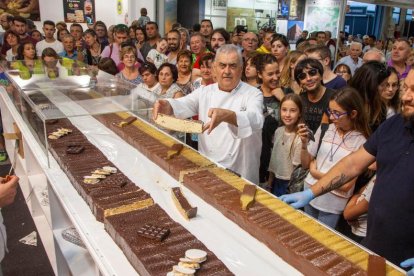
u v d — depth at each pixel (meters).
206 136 2.36
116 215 1.49
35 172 2.90
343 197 2.16
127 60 3.98
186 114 2.34
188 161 1.98
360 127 2.13
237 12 8.74
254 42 4.79
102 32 6.74
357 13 12.52
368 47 8.24
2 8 7.56
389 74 2.31
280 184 2.68
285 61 3.47
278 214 1.49
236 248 1.35
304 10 9.32
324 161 2.21
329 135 2.23
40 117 2.13
